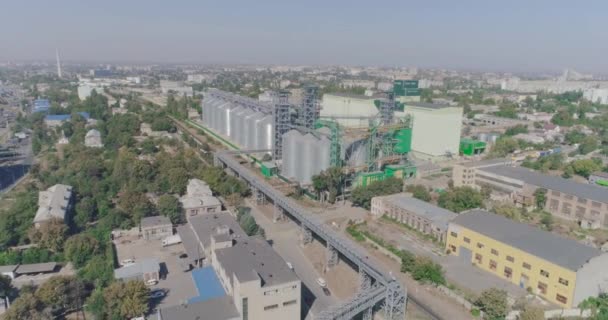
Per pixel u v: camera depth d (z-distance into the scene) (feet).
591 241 468.75
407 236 479.41
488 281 382.42
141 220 486.79
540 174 617.62
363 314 325.62
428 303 353.10
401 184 595.06
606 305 340.18
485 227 415.23
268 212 561.84
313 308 346.54
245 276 297.74
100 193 567.18
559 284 344.08
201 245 418.10
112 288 324.80
